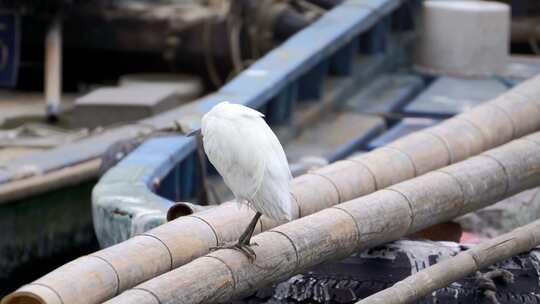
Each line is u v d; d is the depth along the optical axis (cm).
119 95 1834
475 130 1062
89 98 1809
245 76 1473
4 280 1473
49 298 684
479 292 836
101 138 1617
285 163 702
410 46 1978
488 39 1841
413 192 877
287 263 761
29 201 1464
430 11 1873
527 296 842
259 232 812
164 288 701
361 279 855
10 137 1706
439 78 1842
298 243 769
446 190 899
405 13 1998
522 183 975
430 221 892
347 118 1661
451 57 1858
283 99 1547
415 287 757
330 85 1742
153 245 766
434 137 1034
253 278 741
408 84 1839
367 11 1755
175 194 1262
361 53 1902
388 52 1919
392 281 853
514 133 1092
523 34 2270
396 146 1010
